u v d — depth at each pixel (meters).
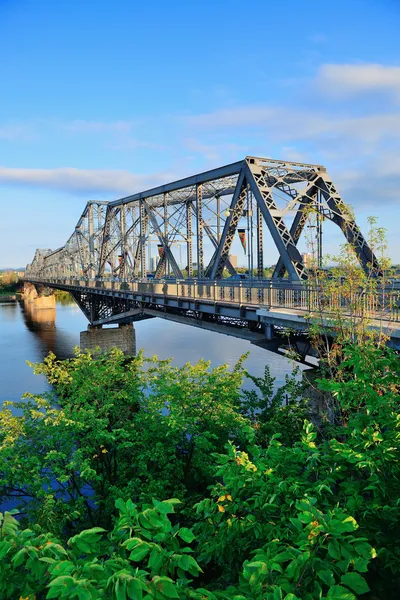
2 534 3.51
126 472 12.75
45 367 14.35
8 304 156.88
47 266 153.88
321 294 12.89
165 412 19.27
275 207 25.66
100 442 11.98
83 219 93.12
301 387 13.99
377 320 11.83
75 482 12.22
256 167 27.00
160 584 2.91
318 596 3.39
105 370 13.92
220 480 12.20
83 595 2.69
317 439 11.72
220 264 29.09
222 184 39.62
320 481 4.74
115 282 50.06
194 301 28.47
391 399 5.74
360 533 4.36
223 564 5.67
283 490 4.69
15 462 10.65
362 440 5.07
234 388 13.70
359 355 6.12
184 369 14.26
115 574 2.83
